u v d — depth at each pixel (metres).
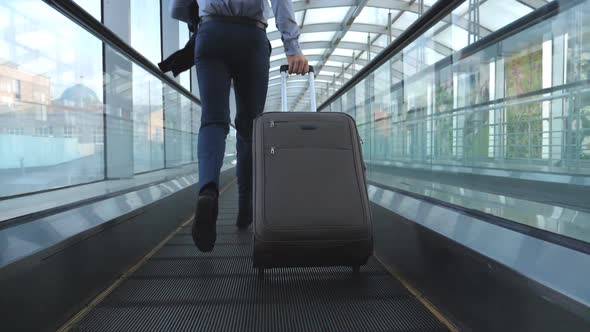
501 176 2.47
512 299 1.04
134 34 6.62
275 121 1.88
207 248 1.92
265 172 1.76
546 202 1.79
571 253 0.98
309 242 1.64
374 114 4.41
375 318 1.38
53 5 2.26
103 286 1.72
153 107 4.52
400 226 1.96
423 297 1.60
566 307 0.84
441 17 2.26
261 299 1.57
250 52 2.07
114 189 2.77
